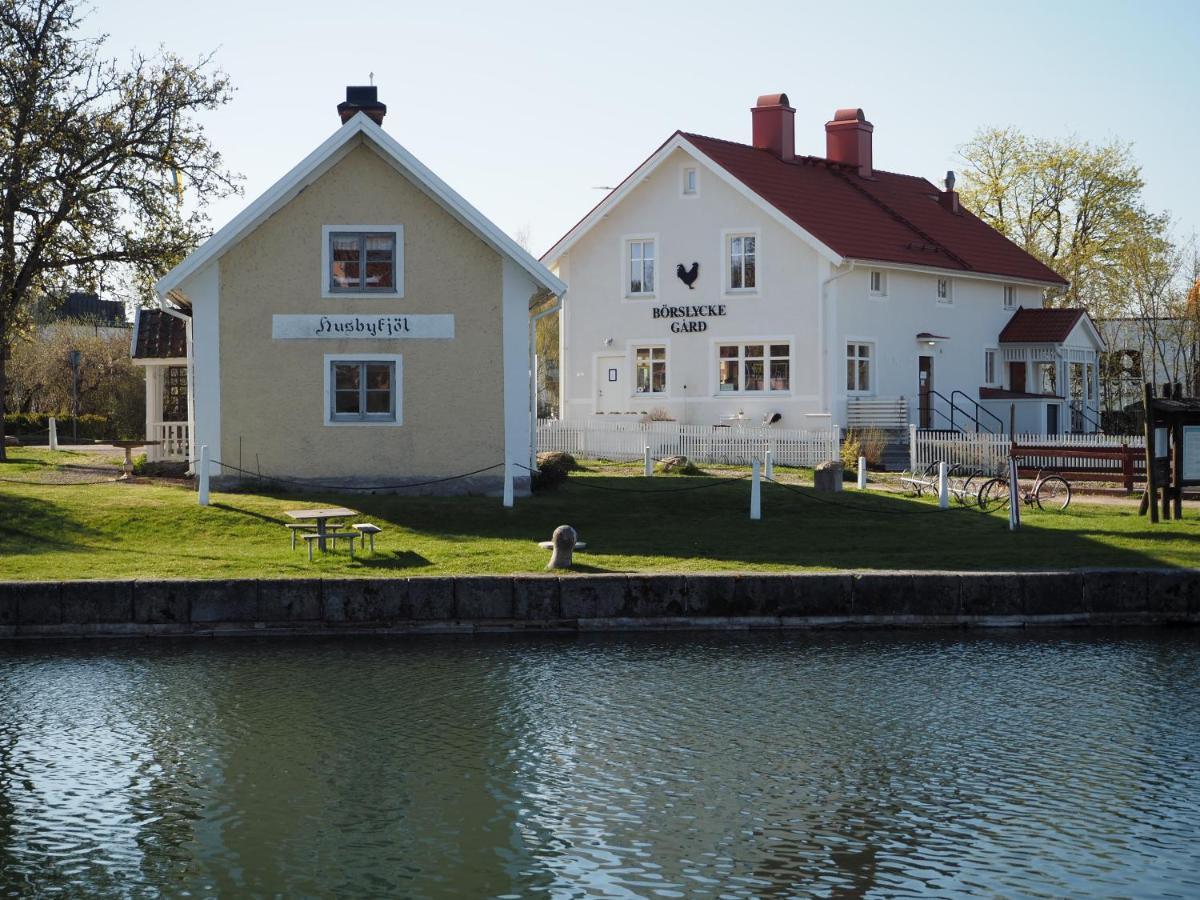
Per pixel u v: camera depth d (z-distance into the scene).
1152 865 10.97
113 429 70.56
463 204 29.56
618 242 49.50
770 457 35.44
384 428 30.12
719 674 17.19
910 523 27.08
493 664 17.72
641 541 24.56
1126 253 68.94
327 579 19.53
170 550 23.42
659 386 49.06
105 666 17.69
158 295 29.78
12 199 38.66
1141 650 18.55
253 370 30.03
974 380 53.41
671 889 10.62
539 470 30.91
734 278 47.56
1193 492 32.66
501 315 30.20
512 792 12.82
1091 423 56.44
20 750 14.16
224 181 41.81
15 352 73.12
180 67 41.00
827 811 12.24
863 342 47.28
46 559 22.19
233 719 15.22
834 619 19.91
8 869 11.11
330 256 30.08
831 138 55.78
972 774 13.23
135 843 11.66
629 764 13.59
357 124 29.39
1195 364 64.00
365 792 12.85
